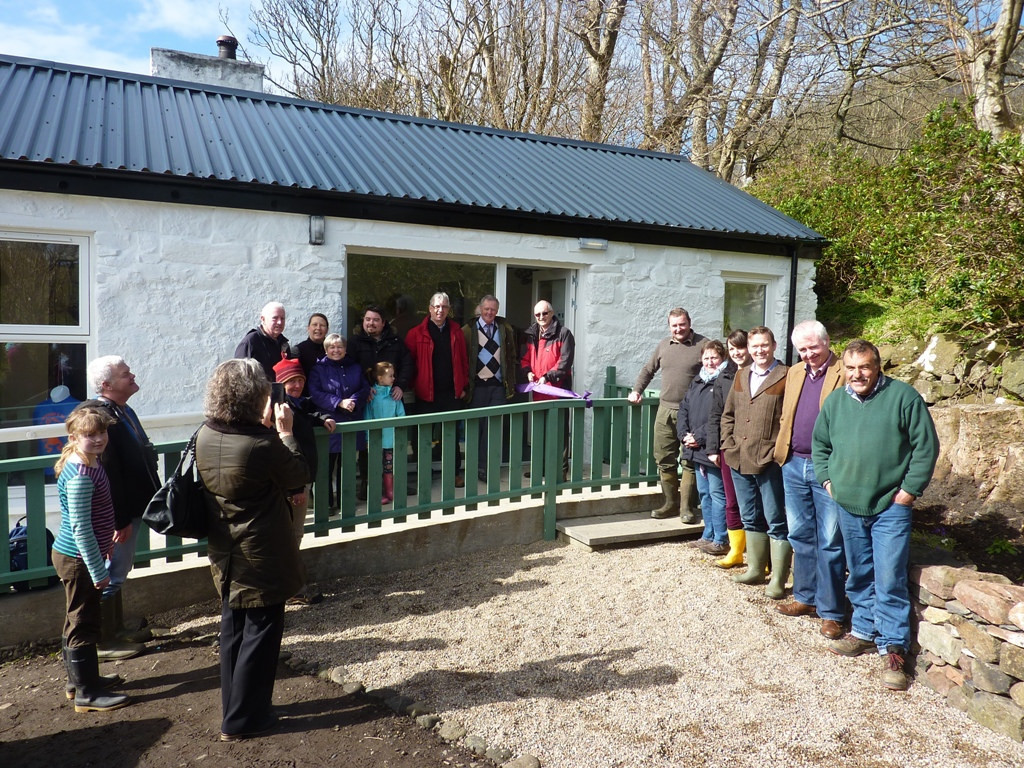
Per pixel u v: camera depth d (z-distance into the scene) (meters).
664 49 16.98
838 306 9.70
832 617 4.24
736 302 8.60
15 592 4.14
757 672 3.87
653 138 16.80
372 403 5.88
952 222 7.46
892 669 3.75
